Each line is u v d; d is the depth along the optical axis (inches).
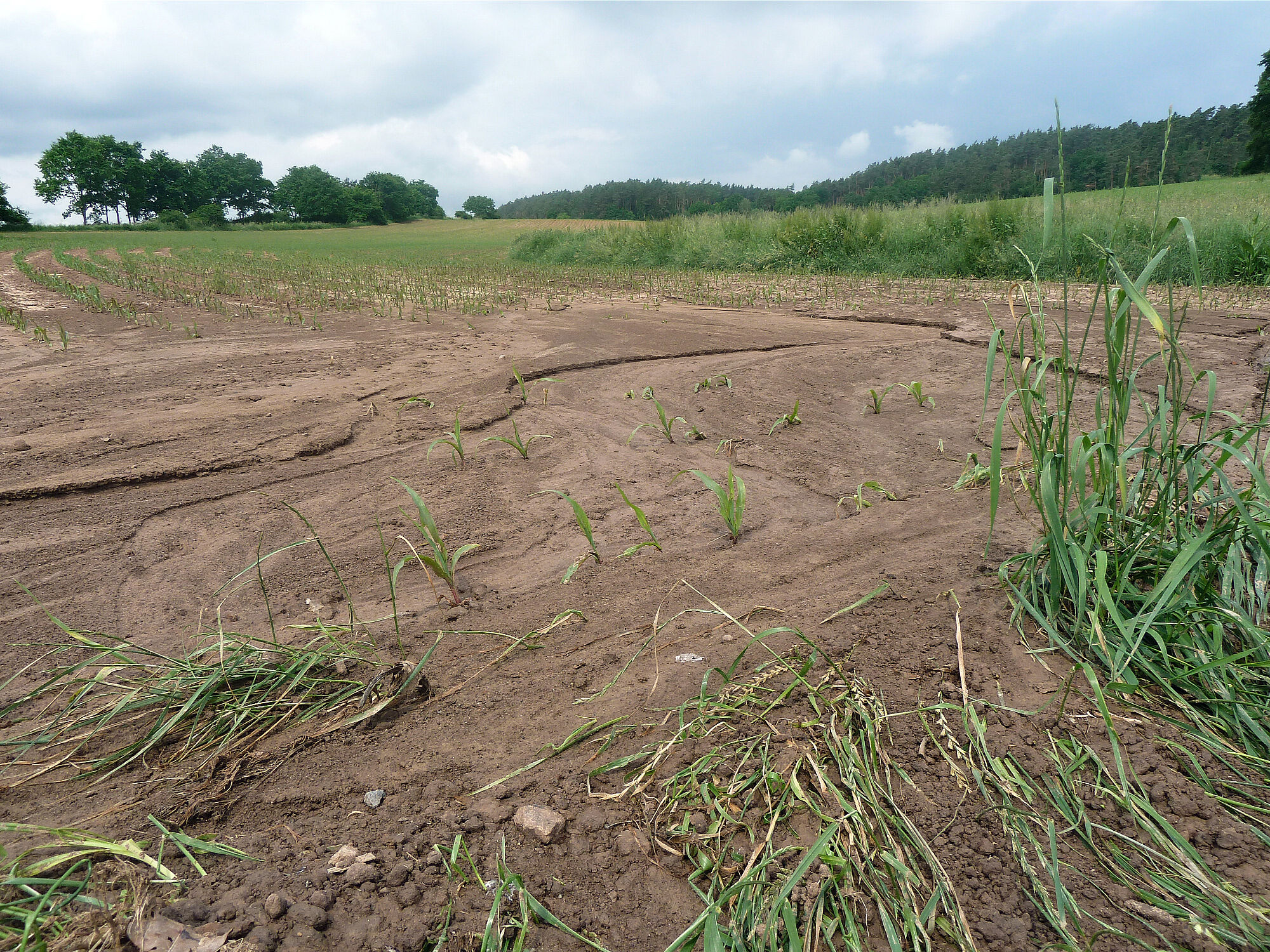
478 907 62.0
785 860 65.8
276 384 246.8
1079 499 97.3
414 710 90.2
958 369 251.9
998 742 78.6
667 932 60.2
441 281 616.7
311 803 75.2
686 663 96.9
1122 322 95.0
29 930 55.5
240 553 132.3
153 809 74.1
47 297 483.8
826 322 371.6
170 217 2883.9
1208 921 58.4
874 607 107.0
